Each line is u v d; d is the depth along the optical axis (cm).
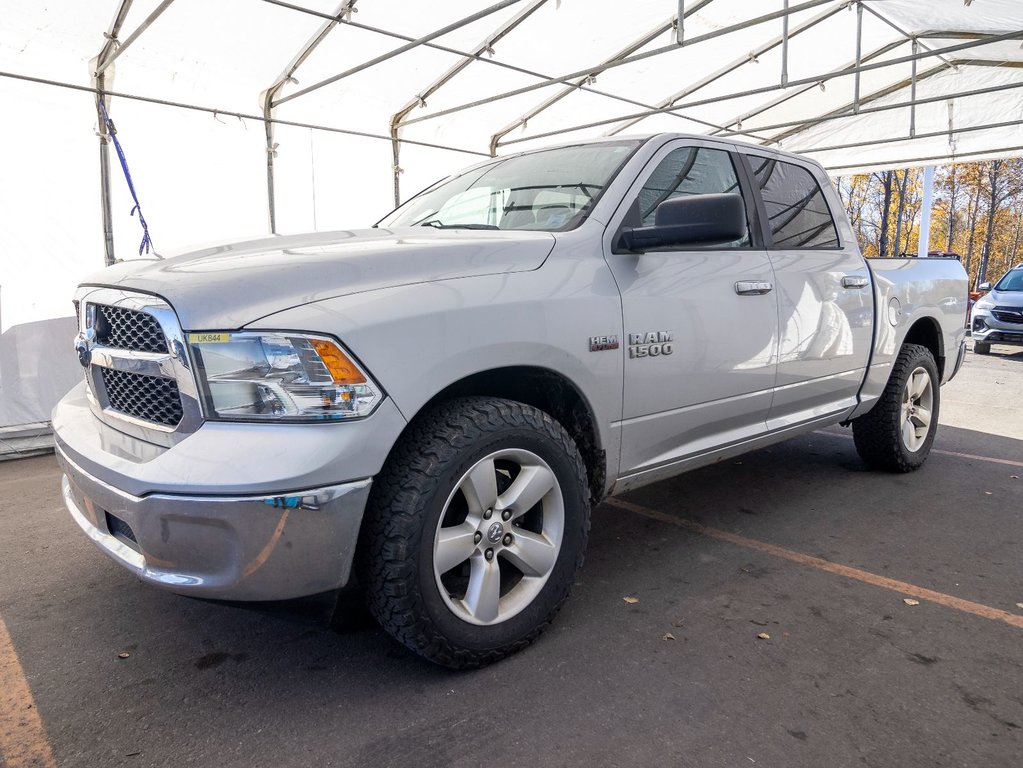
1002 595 278
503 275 229
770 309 321
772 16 650
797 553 321
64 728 198
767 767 179
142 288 204
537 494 230
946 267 482
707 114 1116
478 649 219
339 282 201
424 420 212
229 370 187
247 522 181
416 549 200
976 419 642
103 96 631
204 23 631
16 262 583
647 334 265
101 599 280
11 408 552
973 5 812
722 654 234
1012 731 193
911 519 366
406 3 664
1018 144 1205
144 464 191
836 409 383
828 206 395
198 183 719
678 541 337
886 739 190
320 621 217
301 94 745
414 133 914
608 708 204
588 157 307
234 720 201
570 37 790
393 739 191
